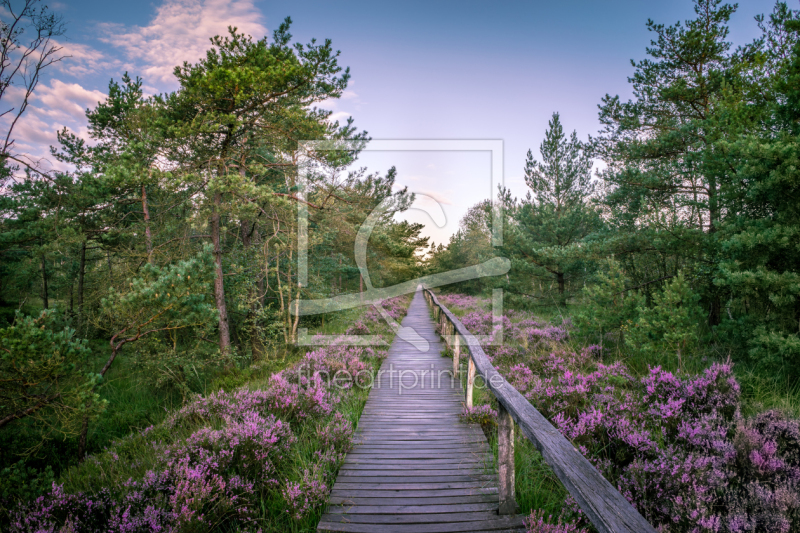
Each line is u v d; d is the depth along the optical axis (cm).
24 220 1030
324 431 461
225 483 347
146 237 1083
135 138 1172
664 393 504
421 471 400
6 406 494
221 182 848
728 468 323
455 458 430
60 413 503
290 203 931
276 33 1159
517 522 310
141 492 343
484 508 330
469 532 298
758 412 423
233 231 1377
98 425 711
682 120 1095
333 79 1049
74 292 1795
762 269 557
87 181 1017
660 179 1003
